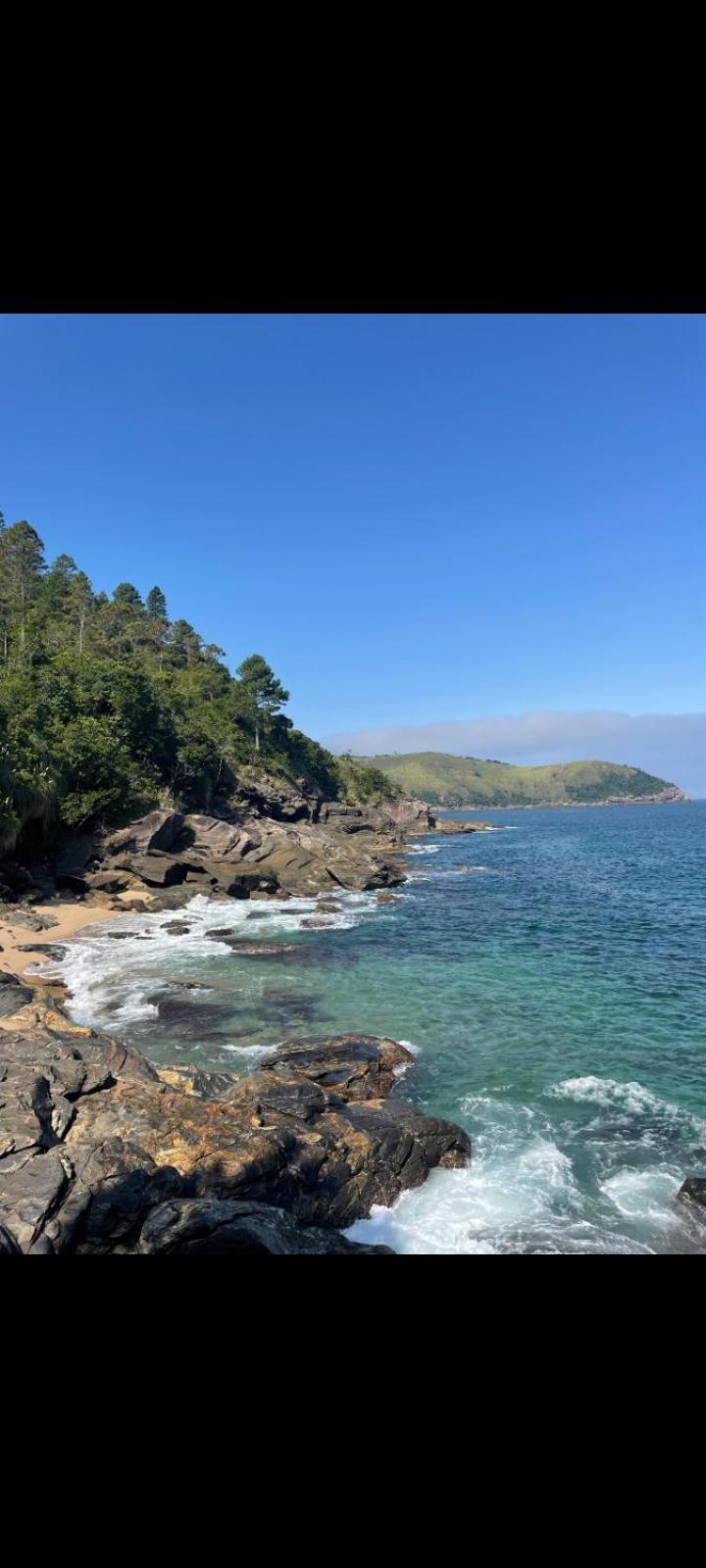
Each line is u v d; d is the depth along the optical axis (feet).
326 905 142.10
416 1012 70.38
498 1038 63.00
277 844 190.19
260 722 334.24
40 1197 29.09
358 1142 39.88
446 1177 40.47
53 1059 43.06
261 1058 56.75
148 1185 31.81
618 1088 52.19
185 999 74.69
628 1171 41.04
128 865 150.20
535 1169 41.27
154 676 283.18
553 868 216.33
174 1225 28.60
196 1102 40.93
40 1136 33.83
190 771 223.10
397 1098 51.13
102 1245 29.30
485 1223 35.53
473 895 160.66
